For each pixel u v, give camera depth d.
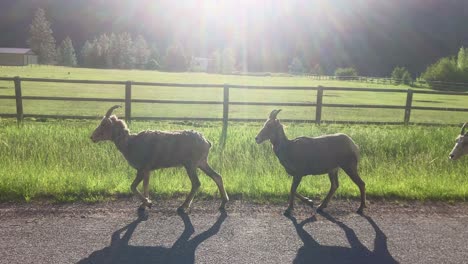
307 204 6.51
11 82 35.06
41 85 32.81
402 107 13.90
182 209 6.11
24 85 32.03
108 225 5.45
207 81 51.53
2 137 9.59
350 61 154.00
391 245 5.11
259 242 5.07
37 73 56.16
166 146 6.17
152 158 6.16
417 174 8.16
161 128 11.72
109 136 6.32
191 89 34.53
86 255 4.61
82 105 19.36
